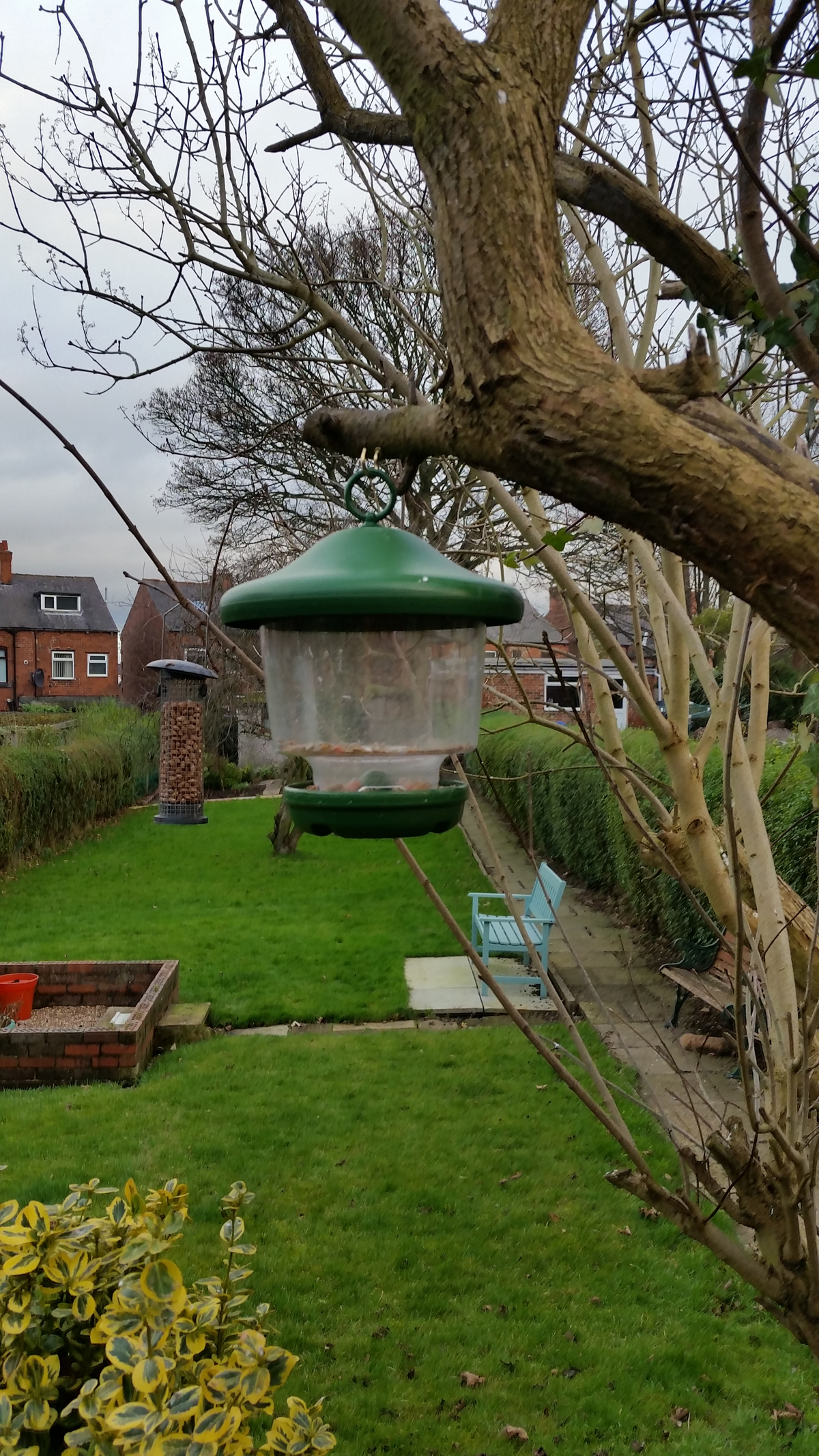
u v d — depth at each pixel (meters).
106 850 14.72
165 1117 5.11
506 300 0.93
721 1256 1.60
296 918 9.72
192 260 2.46
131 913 10.18
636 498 0.89
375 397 2.75
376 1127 4.98
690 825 2.01
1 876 12.31
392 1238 3.98
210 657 1.95
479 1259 3.84
